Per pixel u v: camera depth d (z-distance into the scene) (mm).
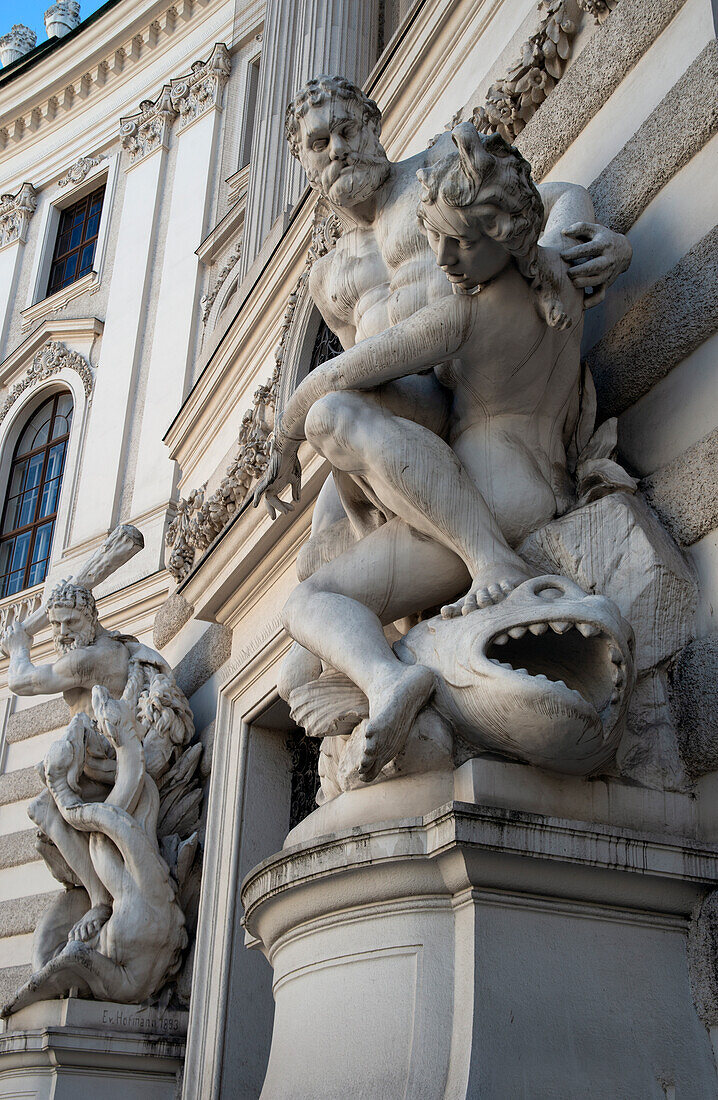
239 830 6625
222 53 15117
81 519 13250
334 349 7203
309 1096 2752
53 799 7293
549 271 3102
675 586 3143
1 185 17688
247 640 7199
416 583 3307
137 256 14789
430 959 2658
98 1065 6492
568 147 4543
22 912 10383
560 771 2785
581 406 3527
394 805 2836
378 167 3479
